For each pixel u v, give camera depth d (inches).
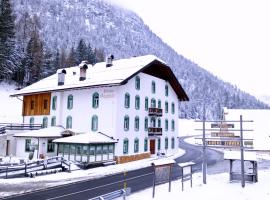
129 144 1660.9
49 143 1638.8
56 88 1834.4
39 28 6451.8
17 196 824.9
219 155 2059.5
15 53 3511.3
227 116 3284.9
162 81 2033.7
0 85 3363.7
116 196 642.2
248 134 2755.9
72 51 4682.6
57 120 1827.0
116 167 1416.1
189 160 1756.9
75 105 1768.0
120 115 1605.6
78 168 1339.8
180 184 965.2
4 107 2861.7
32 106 2041.1
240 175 941.8
